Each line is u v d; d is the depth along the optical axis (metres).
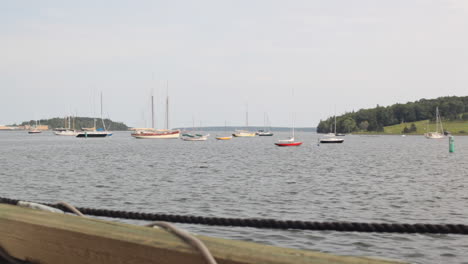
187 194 22.78
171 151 77.19
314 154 69.06
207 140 163.00
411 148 95.75
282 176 33.00
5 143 119.31
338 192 23.58
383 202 20.06
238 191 23.97
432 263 10.71
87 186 26.31
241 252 1.71
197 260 1.76
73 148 88.31
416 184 27.62
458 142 147.38
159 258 1.89
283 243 12.51
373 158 58.56
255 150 83.19
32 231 2.45
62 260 2.33
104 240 2.09
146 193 23.19
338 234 13.45
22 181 29.02
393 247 12.11
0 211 2.73
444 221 15.71
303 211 17.81
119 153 69.44
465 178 31.55
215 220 3.39
